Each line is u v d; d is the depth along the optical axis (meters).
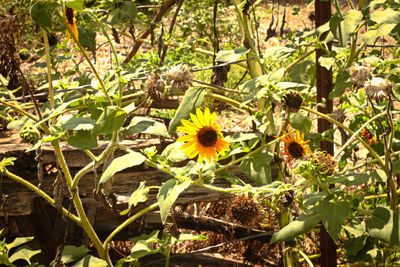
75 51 4.91
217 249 3.21
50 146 2.51
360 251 2.22
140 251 2.25
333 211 1.87
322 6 2.55
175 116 2.20
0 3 2.97
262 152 2.29
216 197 2.55
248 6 2.70
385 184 2.65
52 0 1.74
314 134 2.50
